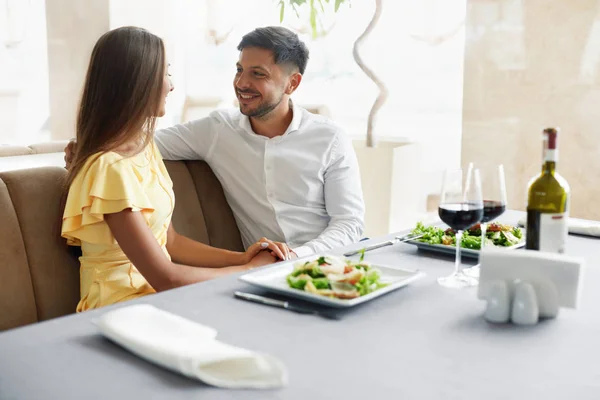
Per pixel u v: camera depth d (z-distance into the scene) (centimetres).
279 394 81
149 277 157
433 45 345
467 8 308
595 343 100
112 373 88
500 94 306
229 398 80
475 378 87
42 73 457
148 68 162
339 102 391
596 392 83
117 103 160
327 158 220
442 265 146
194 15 412
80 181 157
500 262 112
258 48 208
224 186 221
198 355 85
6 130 469
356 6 370
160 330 96
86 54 439
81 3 434
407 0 347
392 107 368
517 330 105
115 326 97
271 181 217
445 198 129
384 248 162
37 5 448
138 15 426
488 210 137
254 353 85
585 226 174
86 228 157
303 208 221
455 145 351
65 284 167
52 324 106
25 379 85
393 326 107
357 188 224
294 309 114
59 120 457
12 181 164
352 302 112
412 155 361
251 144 217
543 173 125
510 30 298
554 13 286
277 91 211
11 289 156
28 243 162
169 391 82
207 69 416
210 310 113
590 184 290
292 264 139
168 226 185
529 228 127
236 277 134
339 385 84
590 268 143
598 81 281
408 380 86
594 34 279
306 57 220
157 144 212
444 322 109
